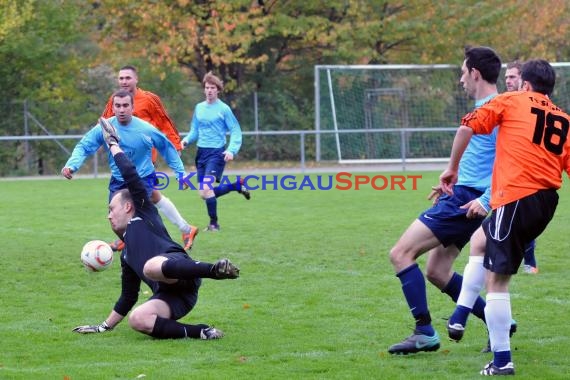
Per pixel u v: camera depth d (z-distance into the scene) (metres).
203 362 14.57
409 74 68.31
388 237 29.78
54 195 46.47
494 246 13.55
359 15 74.31
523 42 79.12
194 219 35.78
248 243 28.67
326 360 14.70
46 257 26.27
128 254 16.02
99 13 73.19
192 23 69.06
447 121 68.31
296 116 74.19
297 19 72.06
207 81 33.47
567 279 22.22
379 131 59.72
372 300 19.81
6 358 14.98
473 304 14.81
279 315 18.38
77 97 70.00
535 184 13.42
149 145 23.45
